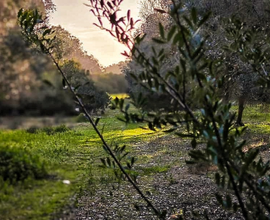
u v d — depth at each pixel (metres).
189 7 5.06
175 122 1.23
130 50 1.35
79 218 3.65
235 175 1.25
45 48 1.63
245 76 5.39
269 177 1.57
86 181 4.95
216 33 4.54
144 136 11.20
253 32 1.95
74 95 1.38
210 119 1.16
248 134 9.26
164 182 5.64
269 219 1.38
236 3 5.05
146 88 1.18
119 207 4.31
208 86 1.12
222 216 3.72
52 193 1.52
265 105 8.53
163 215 1.67
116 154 1.72
